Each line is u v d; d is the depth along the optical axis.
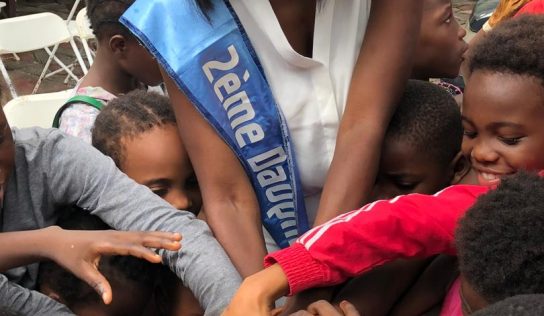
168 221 1.42
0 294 1.36
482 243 1.02
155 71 2.23
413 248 1.23
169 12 1.39
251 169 1.46
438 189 1.53
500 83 1.22
